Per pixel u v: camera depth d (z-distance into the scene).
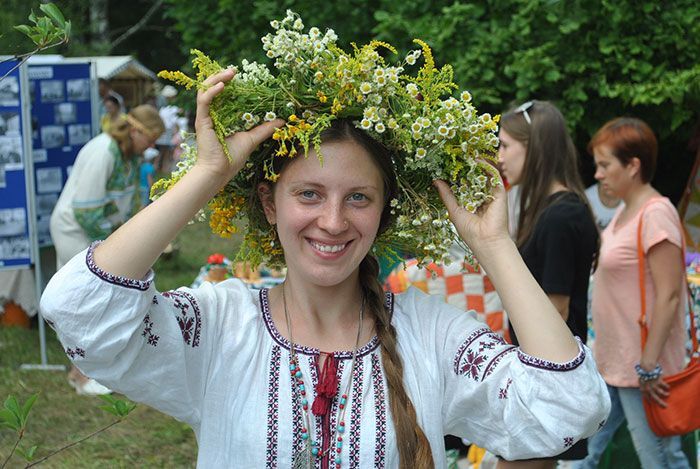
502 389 1.60
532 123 2.98
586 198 2.94
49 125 5.97
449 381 1.70
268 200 1.73
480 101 5.21
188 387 1.64
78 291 1.46
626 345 3.28
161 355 1.58
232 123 1.61
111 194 5.23
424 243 1.81
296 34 1.61
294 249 1.65
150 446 4.42
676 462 3.30
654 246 3.16
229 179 1.61
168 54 20.69
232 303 1.73
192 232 11.05
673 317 3.16
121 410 1.95
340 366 1.66
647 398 3.21
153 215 1.51
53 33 1.78
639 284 3.24
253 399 1.63
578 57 5.06
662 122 5.28
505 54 5.21
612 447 3.82
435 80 1.69
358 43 5.87
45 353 5.59
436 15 5.54
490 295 3.97
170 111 14.66
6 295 6.40
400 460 1.60
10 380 5.30
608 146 3.31
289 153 1.61
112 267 1.48
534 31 5.19
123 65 11.66
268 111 1.63
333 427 1.61
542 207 2.90
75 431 4.57
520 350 1.60
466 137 1.66
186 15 6.30
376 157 1.63
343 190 1.61
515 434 1.57
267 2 5.88
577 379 1.53
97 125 6.40
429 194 1.80
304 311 1.71
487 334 1.71
